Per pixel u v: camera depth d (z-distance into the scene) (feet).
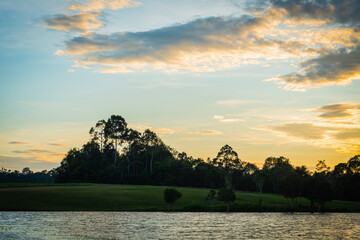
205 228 215.10
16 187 441.27
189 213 321.11
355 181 517.96
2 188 424.87
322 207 377.50
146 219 261.44
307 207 384.06
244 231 204.74
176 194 335.06
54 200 353.72
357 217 307.17
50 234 183.42
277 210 368.68
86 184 516.32
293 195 382.01
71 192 395.14
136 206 348.59
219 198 348.79
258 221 260.01
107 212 313.94
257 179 408.05
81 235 182.29
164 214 305.53
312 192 369.30
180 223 239.30
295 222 257.14
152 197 393.09
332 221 267.39
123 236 181.78
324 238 185.57
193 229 210.18
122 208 337.52
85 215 284.00
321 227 229.04
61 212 306.35
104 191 413.18
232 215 308.81
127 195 395.14
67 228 206.39
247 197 439.22
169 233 193.36
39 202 343.26
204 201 386.52
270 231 206.59
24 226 211.82
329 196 367.45
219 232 199.31
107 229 205.05
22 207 321.52
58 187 449.06
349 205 430.20
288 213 345.92
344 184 519.60
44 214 286.46
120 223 234.99
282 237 185.98
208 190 509.35
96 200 362.33
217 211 350.84
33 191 392.47
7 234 181.27
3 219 246.88
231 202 382.42
